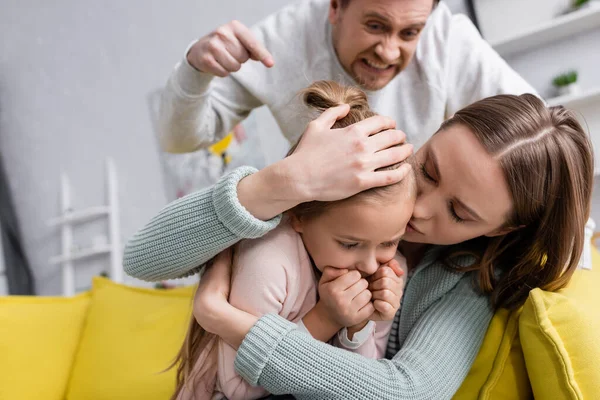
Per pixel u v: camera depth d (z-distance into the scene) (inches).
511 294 34.2
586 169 32.4
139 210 97.2
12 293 97.7
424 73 44.7
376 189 27.4
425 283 35.3
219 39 36.3
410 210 29.2
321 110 31.6
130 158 97.0
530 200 30.3
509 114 30.5
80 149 101.2
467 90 44.8
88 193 101.0
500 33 79.5
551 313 30.5
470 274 35.0
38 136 104.5
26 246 104.3
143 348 49.5
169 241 28.6
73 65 100.4
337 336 31.8
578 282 35.0
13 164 104.2
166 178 93.7
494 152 29.1
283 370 26.2
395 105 46.1
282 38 46.4
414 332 31.4
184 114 43.1
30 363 48.1
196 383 32.7
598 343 29.0
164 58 93.2
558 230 32.1
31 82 104.0
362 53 39.4
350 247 29.1
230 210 26.5
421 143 45.4
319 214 28.8
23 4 102.4
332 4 41.4
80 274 100.6
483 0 80.5
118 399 46.3
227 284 30.9
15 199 104.3
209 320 28.7
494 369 32.3
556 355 29.0
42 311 52.7
